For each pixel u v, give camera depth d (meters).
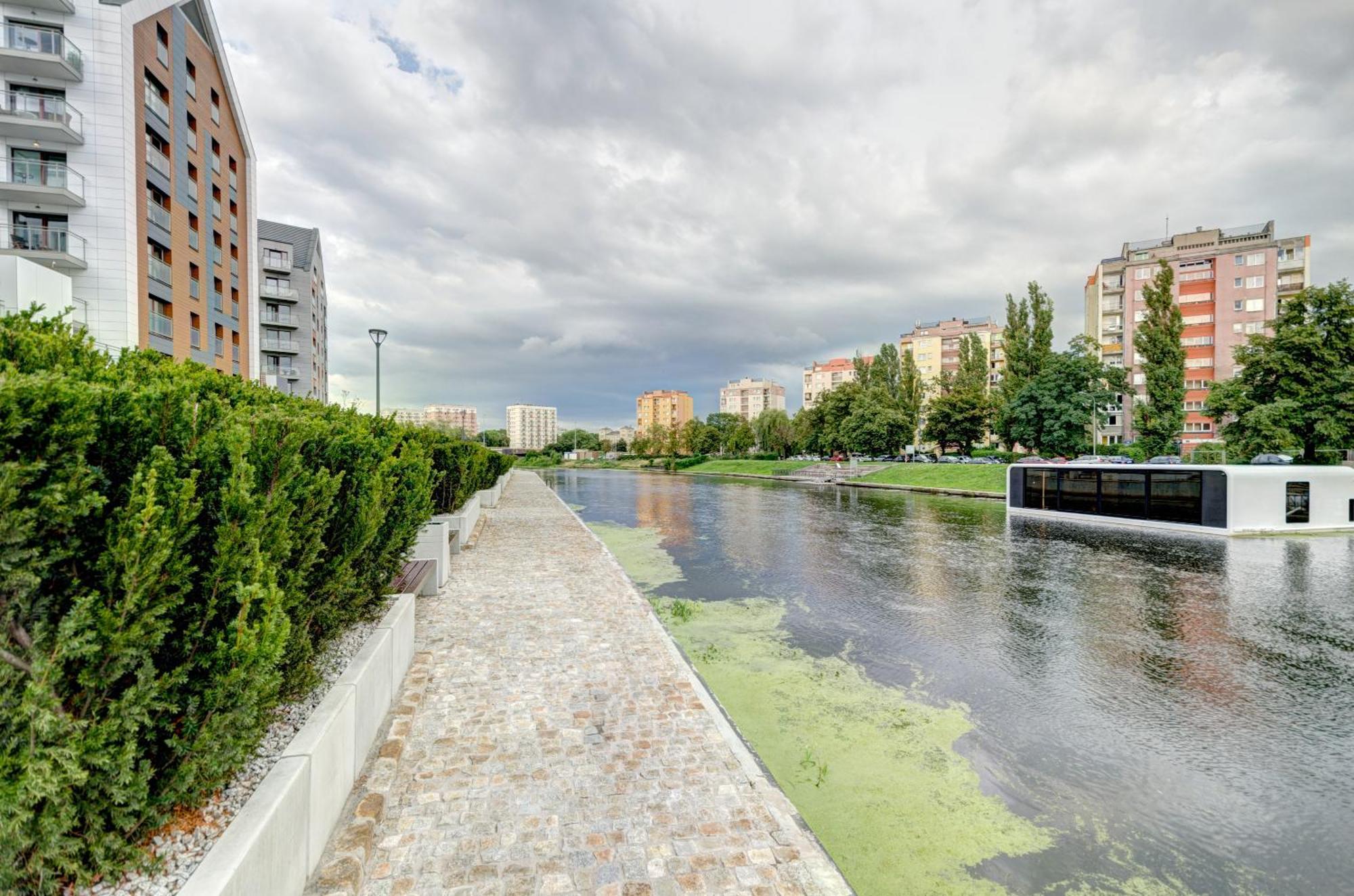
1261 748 5.25
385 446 5.71
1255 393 23.78
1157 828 4.15
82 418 2.05
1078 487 21.92
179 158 23.17
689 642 8.06
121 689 2.31
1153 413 34.00
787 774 4.80
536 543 13.29
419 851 3.11
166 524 2.19
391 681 4.73
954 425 51.75
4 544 1.83
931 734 5.50
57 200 19.05
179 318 23.11
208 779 2.48
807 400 110.44
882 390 55.31
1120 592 10.81
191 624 2.47
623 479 54.94
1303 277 49.69
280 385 43.22
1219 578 11.91
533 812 3.47
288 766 2.72
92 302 19.55
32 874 1.96
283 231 46.44
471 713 4.77
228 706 2.49
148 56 21.39
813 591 11.01
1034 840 4.02
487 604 8.00
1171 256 54.59
